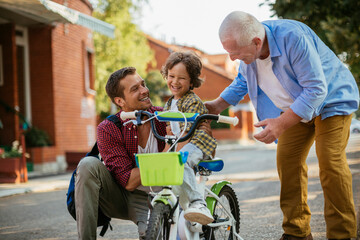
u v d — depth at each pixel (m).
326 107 3.67
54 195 8.98
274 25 3.52
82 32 16.39
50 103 14.20
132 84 3.56
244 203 6.92
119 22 25.77
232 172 11.98
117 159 3.50
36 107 14.29
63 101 14.80
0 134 13.08
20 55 14.28
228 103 4.35
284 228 4.12
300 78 3.44
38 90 14.27
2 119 13.06
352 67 7.23
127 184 3.46
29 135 13.53
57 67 14.48
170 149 3.08
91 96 17.41
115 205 3.64
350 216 3.66
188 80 3.57
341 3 7.24
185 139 3.09
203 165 3.46
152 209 3.07
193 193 3.22
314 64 3.40
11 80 13.02
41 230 5.68
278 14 7.61
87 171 3.40
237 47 3.35
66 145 14.89
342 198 3.64
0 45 13.12
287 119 3.41
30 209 7.34
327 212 3.71
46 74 14.22
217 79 42.06
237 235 3.91
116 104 3.67
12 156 11.29
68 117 15.13
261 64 3.69
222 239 3.83
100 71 25.48
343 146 3.71
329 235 3.71
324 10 7.43
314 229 4.90
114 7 25.81
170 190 3.13
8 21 13.06
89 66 17.56
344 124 3.69
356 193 6.48
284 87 3.62
